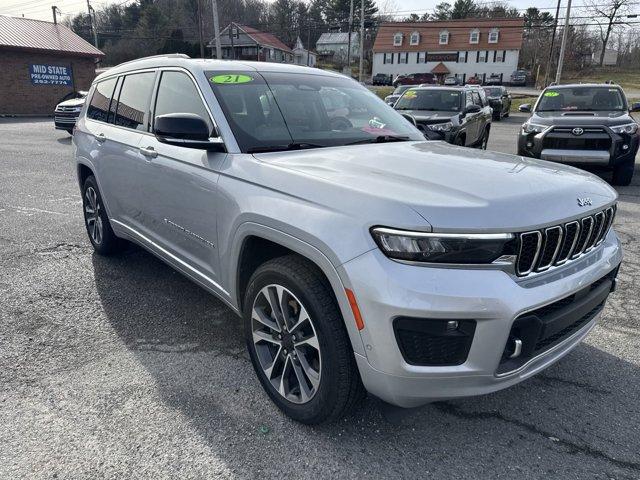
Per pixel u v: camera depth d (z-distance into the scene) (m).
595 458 2.40
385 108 4.00
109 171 4.24
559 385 2.98
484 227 2.05
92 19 69.81
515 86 60.69
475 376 2.11
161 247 3.69
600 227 2.62
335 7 86.38
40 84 28.42
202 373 3.05
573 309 2.35
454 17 86.88
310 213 2.31
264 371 2.74
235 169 2.80
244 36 68.69
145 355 3.25
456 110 10.77
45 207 7.04
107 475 2.25
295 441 2.48
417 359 2.09
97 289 4.25
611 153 8.38
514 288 2.09
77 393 2.83
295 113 3.32
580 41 69.81
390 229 2.06
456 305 1.99
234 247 2.78
